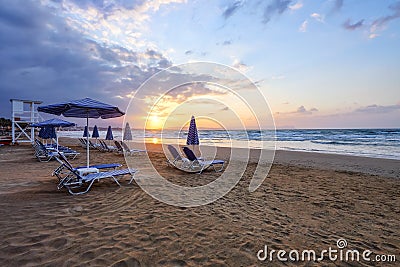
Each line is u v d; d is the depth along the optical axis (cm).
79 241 204
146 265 169
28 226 232
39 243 197
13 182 433
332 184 486
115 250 190
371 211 315
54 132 1016
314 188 448
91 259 174
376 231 248
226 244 209
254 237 226
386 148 1434
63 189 388
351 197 386
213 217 281
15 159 790
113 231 229
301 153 1152
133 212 289
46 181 445
